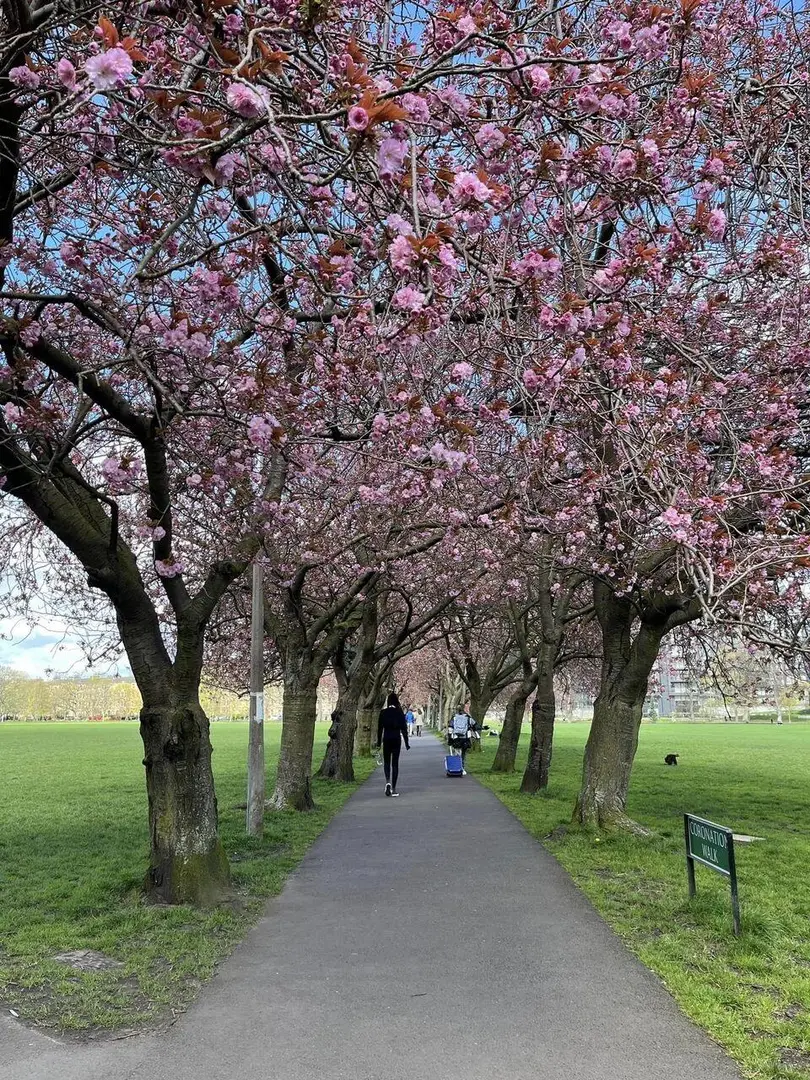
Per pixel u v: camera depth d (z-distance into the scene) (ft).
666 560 31.37
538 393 19.89
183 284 19.25
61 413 20.01
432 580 59.41
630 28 15.47
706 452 28.73
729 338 26.27
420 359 21.99
